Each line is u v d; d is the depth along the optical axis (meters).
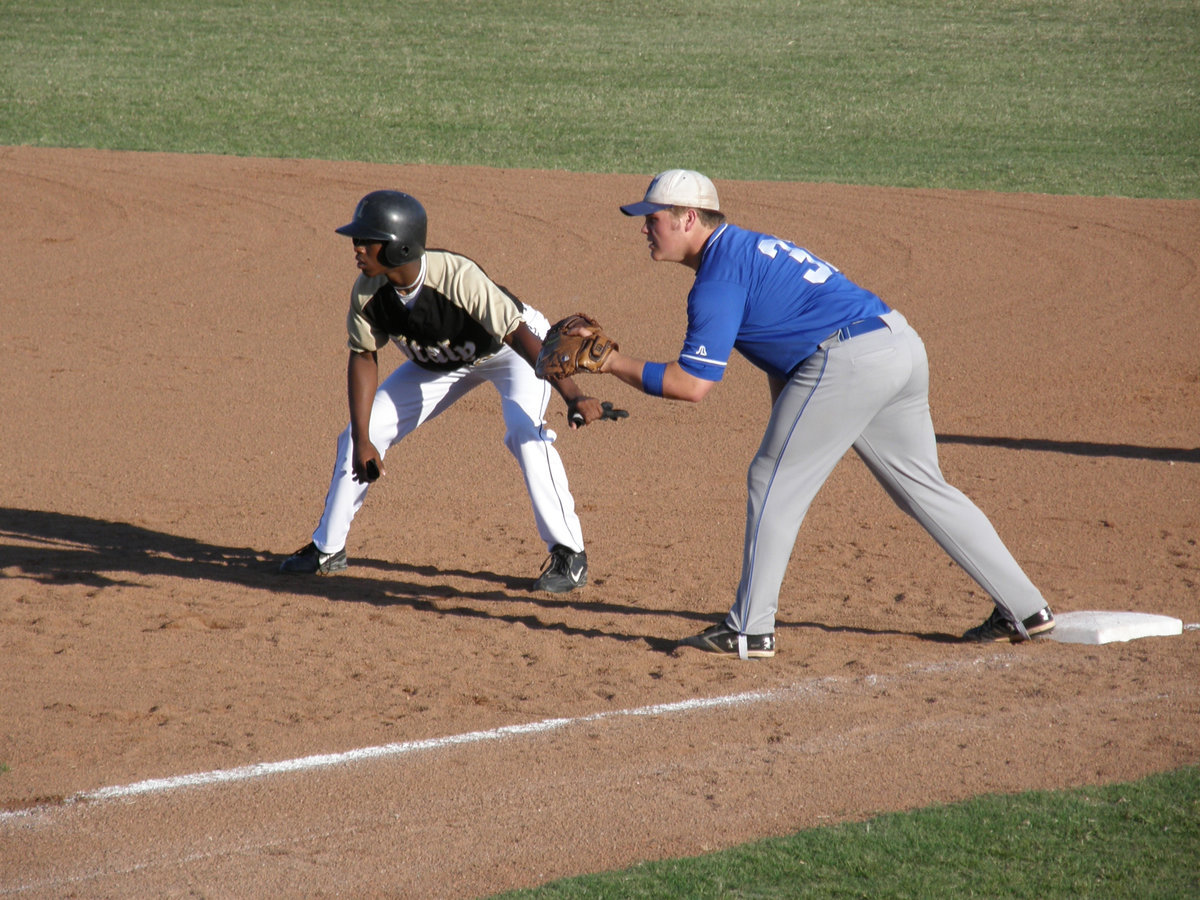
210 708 16.97
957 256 56.00
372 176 70.75
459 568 23.59
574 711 16.84
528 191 68.00
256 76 99.12
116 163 72.25
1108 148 80.75
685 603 21.61
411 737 16.03
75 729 16.23
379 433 22.55
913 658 18.67
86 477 29.38
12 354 40.97
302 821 13.80
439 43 111.69
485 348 21.25
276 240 57.72
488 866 12.80
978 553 18.75
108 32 112.12
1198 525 25.77
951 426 34.28
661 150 80.50
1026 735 15.78
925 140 83.94
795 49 111.69
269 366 40.38
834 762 15.11
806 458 17.77
